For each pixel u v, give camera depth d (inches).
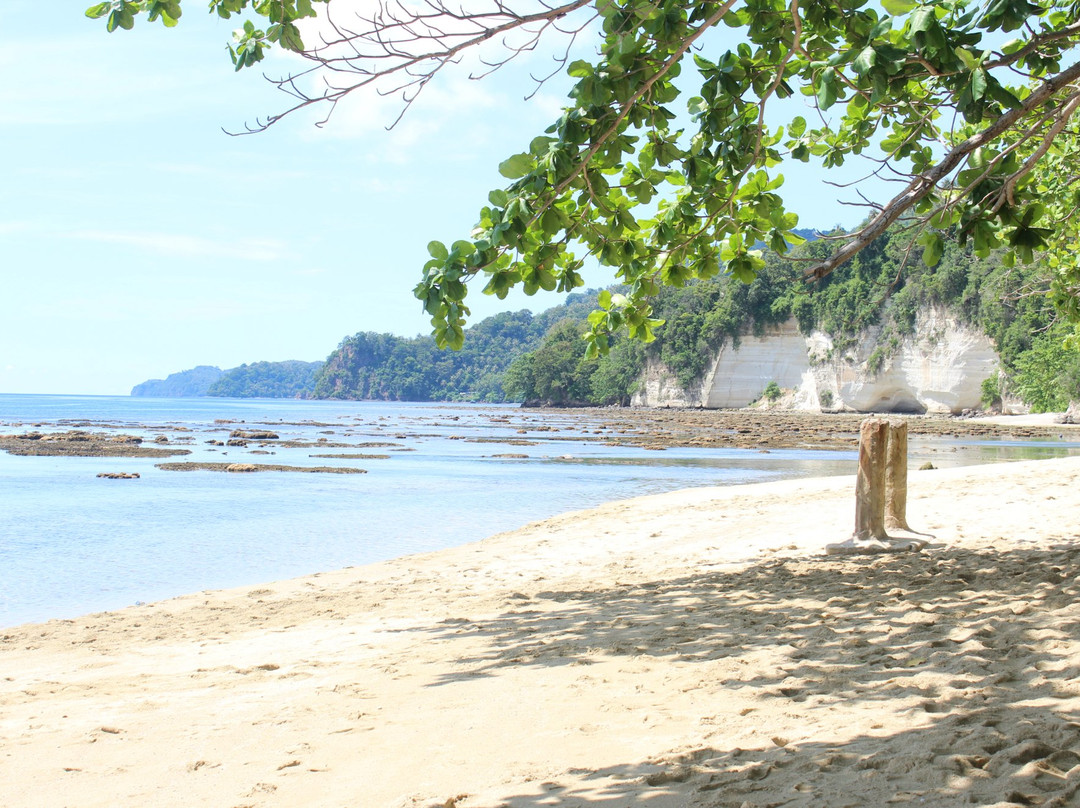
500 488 1151.0
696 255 271.0
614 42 195.6
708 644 258.2
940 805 121.0
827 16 211.6
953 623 247.8
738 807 129.7
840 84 205.3
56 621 420.8
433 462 1632.6
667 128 230.2
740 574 398.9
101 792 171.0
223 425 3238.2
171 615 424.5
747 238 265.3
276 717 217.9
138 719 228.8
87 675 298.8
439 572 511.5
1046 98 200.8
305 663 290.4
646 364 5821.9
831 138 316.5
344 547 681.6
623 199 229.1
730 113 234.4
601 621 318.0
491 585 450.6
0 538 725.3
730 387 4990.2
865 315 4217.5
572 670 241.8
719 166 248.4
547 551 565.9
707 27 194.7
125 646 356.5
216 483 1195.9
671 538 578.2
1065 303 488.1
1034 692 173.5
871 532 428.8
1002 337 3693.4
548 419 4197.8
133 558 634.8
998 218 233.1
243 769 179.0
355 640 330.0
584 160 205.0
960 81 187.6
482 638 307.7
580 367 6815.9
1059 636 212.8
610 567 478.9
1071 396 3225.9
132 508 920.9
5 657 344.8
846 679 203.3
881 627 253.8
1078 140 366.3
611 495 1063.0
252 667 290.7
